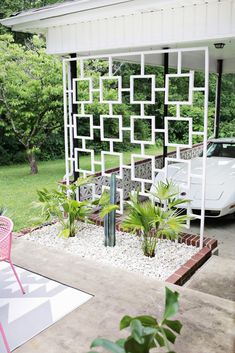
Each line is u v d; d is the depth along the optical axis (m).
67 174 5.70
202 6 3.97
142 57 4.62
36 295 3.41
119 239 4.84
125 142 14.61
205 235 5.25
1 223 3.66
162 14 4.26
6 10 14.11
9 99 9.60
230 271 4.02
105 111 10.37
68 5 4.36
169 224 4.20
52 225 5.41
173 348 2.62
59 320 3.01
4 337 2.64
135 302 3.25
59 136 13.76
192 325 2.89
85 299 3.32
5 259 3.30
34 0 15.11
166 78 4.50
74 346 2.68
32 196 7.89
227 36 3.89
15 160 13.33
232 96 18.22
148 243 4.31
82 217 4.94
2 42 9.48
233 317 3.01
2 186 8.97
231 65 9.16
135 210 4.32
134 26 4.51
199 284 3.74
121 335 2.79
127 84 15.84
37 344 2.71
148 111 16.08
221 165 6.06
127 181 6.89
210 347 2.63
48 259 4.18
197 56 7.93
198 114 15.78
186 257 4.25
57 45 5.32
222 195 5.16
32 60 9.42
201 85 16.97
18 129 10.20
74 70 5.53
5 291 3.49
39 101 9.62
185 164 6.28
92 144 14.13
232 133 17.12
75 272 3.85
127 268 4.02
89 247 4.58
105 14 4.52
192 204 5.13
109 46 4.78
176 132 15.85
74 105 5.60
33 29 5.41
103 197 4.92
